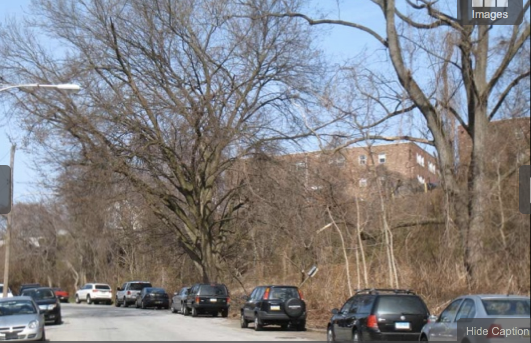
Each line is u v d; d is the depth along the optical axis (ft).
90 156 112.16
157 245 146.30
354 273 89.40
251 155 117.39
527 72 63.87
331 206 86.84
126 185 118.62
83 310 144.56
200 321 101.40
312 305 93.09
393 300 52.54
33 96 110.93
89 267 239.71
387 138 79.77
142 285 168.76
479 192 66.69
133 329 83.05
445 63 72.84
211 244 131.13
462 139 79.92
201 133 117.91
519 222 61.72
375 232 82.89
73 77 111.96
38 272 244.42
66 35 114.52
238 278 130.41
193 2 115.34
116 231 147.84
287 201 104.73
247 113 120.37
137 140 117.60
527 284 60.29
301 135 117.39
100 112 111.96
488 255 64.75
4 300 69.77
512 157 66.74
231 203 134.21
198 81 119.55
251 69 118.32
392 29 73.05
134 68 118.01
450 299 66.59
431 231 76.95
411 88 73.56
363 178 84.74
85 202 117.08
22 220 235.20
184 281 177.06
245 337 70.03
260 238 126.41
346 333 56.18
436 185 79.00
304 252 103.14
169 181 134.21
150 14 115.55
